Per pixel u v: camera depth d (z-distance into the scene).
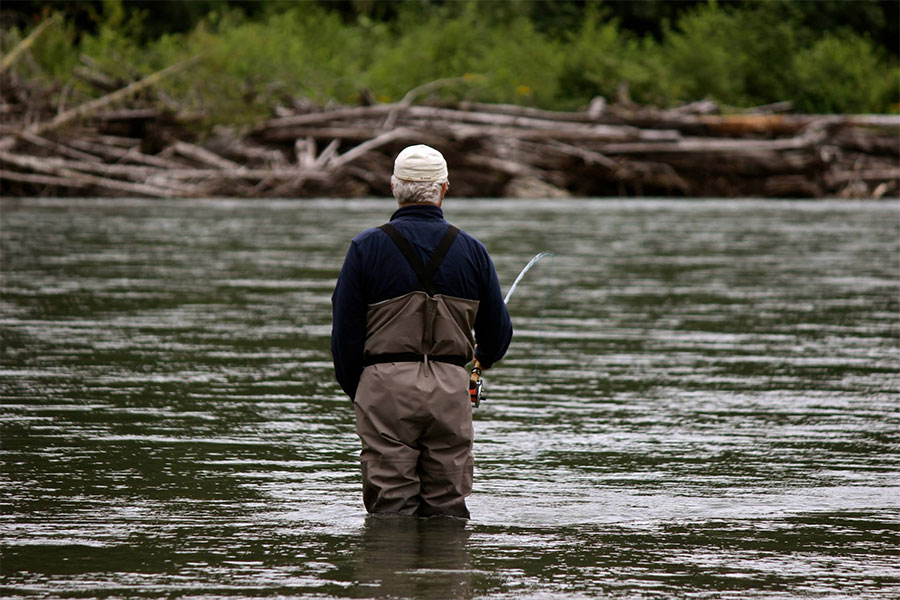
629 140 118.56
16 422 22.20
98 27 142.12
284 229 69.81
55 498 16.88
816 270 50.88
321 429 22.08
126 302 39.47
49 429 21.66
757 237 68.00
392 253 15.79
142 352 30.39
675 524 15.84
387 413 15.84
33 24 135.75
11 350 30.41
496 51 141.38
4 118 104.44
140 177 104.94
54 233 65.88
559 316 37.88
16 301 39.31
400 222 16.03
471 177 116.50
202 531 15.12
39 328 34.00
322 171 108.56
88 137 107.00
